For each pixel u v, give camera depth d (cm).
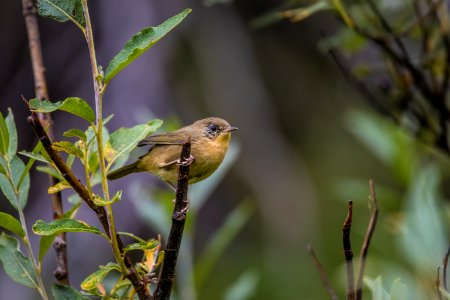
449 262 680
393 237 1041
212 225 1548
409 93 862
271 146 1509
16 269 518
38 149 492
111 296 513
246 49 1505
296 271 1448
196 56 1452
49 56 1402
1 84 1431
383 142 907
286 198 1495
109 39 1322
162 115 1290
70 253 1225
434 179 780
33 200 1339
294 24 1553
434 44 860
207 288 1477
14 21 1435
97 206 450
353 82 902
